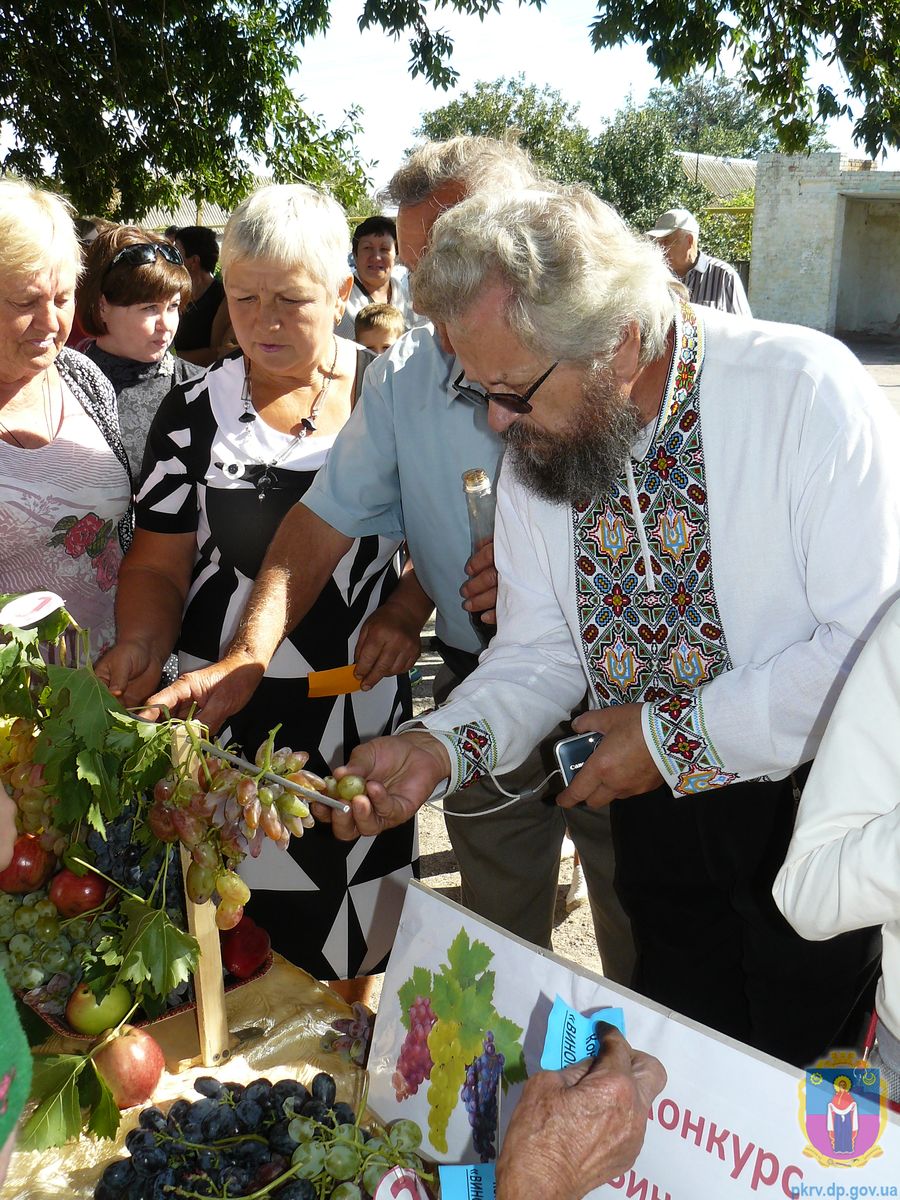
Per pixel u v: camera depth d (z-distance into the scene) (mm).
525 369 1367
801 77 9219
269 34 9641
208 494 2168
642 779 1595
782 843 1715
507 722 1656
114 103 9172
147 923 1262
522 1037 1128
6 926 1357
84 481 2143
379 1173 1089
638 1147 952
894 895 1072
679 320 1500
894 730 1140
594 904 2326
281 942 2205
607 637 1679
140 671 1974
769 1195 935
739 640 1574
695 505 1528
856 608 1424
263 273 1979
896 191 19391
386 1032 1287
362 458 2096
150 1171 1113
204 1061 1363
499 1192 907
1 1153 670
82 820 1360
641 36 8812
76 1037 1287
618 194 20672
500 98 21094
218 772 1305
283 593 2021
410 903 1295
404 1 8695
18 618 1312
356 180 10938
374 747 1525
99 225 3094
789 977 1736
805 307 20641
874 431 1419
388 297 5875
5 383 2045
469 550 2105
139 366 2602
